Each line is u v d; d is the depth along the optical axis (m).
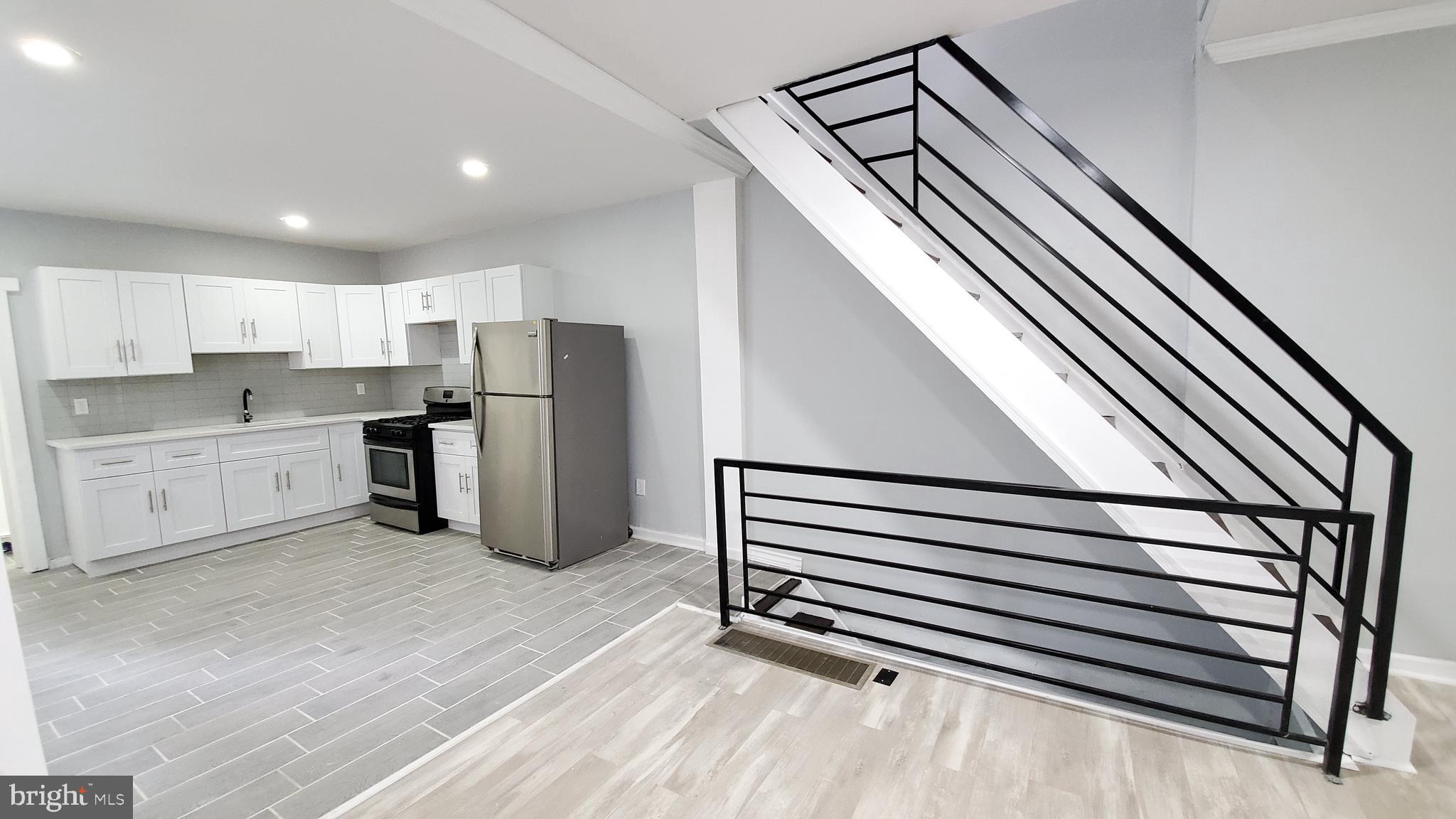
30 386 3.65
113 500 3.61
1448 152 2.14
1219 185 2.42
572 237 4.30
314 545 4.15
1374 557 2.32
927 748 1.88
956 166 2.96
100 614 3.03
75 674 2.46
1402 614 2.31
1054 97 2.73
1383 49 2.18
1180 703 2.75
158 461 3.77
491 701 2.24
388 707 2.21
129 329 3.85
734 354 3.61
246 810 1.71
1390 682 2.25
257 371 4.72
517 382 3.61
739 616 2.87
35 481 3.64
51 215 3.73
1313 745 1.85
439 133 2.74
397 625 2.87
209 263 4.44
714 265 3.62
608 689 2.24
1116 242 2.64
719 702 2.14
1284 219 2.34
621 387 4.02
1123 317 2.65
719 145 3.21
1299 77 2.28
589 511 3.79
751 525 3.71
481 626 2.85
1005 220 2.85
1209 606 2.07
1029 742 1.89
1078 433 2.13
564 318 4.41
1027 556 2.03
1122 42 2.59
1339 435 2.33
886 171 3.14
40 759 0.90
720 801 1.67
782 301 3.50
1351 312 2.29
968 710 2.07
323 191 3.53
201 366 4.42
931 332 2.35
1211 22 2.22
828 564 3.53
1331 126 2.26
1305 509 1.66
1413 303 2.22
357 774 1.86
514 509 3.71
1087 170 1.90
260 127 2.60
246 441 4.17
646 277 3.99
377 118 2.55
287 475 4.39
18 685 0.88
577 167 3.26
